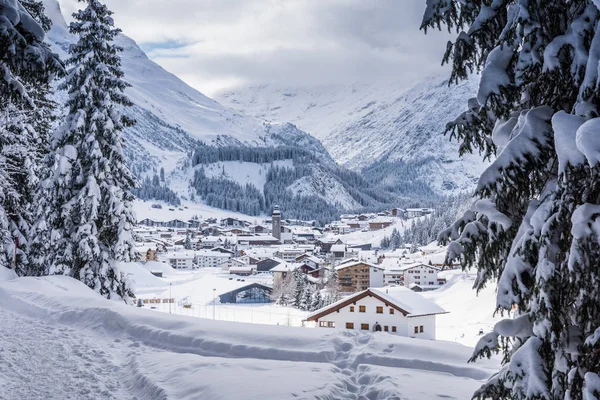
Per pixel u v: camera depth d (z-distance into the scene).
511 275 6.60
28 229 34.88
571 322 6.36
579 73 6.15
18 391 11.80
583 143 5.34
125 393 12.05
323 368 13.17
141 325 17.72
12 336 17.20
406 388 11.34
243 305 114.44
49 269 29.02
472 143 8.33
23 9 9.52
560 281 6.05
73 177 29.09
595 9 6.36
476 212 7.78
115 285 29.98
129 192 30.55
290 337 15.84
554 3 6.68
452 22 8.41
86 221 28.67
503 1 7.42
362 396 11.38
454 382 12.30
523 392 6.24
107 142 29.70
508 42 6.98
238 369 12.84
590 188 5.82
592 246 5.62
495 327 6.90
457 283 115.44
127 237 29.67
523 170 6.57
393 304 40.72
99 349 15.72
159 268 170.25
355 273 136.12
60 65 9.77
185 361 13.79
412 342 15.72
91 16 29.86
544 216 6.30
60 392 11.90
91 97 29.25
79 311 20.00
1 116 26.14
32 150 33.12
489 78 6.97
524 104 7.35
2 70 9.55
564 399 6.02
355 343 15.79
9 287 25.70
